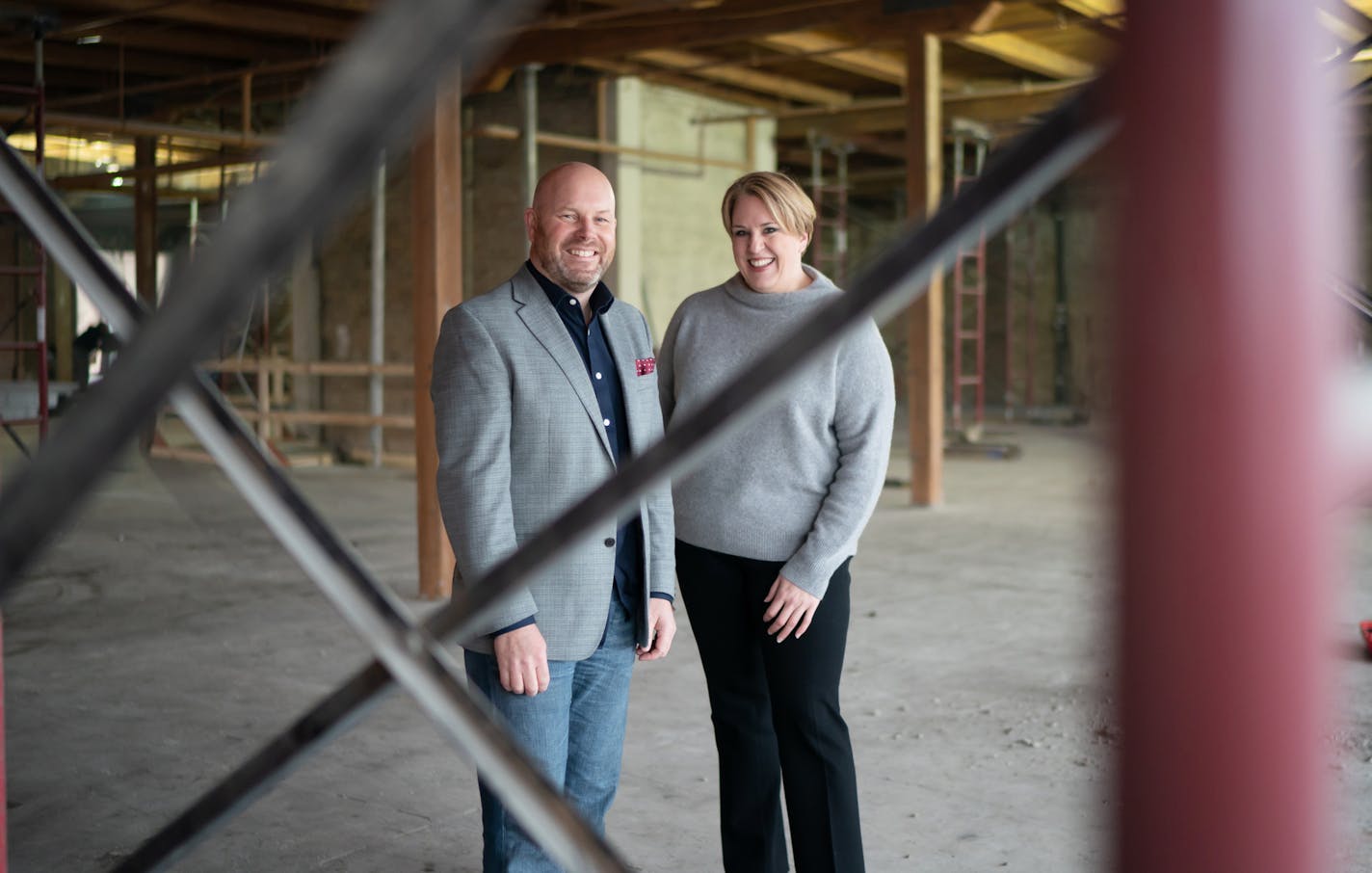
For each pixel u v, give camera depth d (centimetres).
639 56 1067
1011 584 664
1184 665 44
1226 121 43
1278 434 43
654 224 1182
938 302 941
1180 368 44
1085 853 312
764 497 247
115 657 511
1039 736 403
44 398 752
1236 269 43
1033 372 2041
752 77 1173
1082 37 983
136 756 391
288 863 311
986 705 439
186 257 45
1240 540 44
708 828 335
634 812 345
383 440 1262
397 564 722
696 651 519
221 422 69
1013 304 2052
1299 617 44
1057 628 559
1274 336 43
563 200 234
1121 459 45
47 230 71
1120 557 46
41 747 400
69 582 660
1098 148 46
